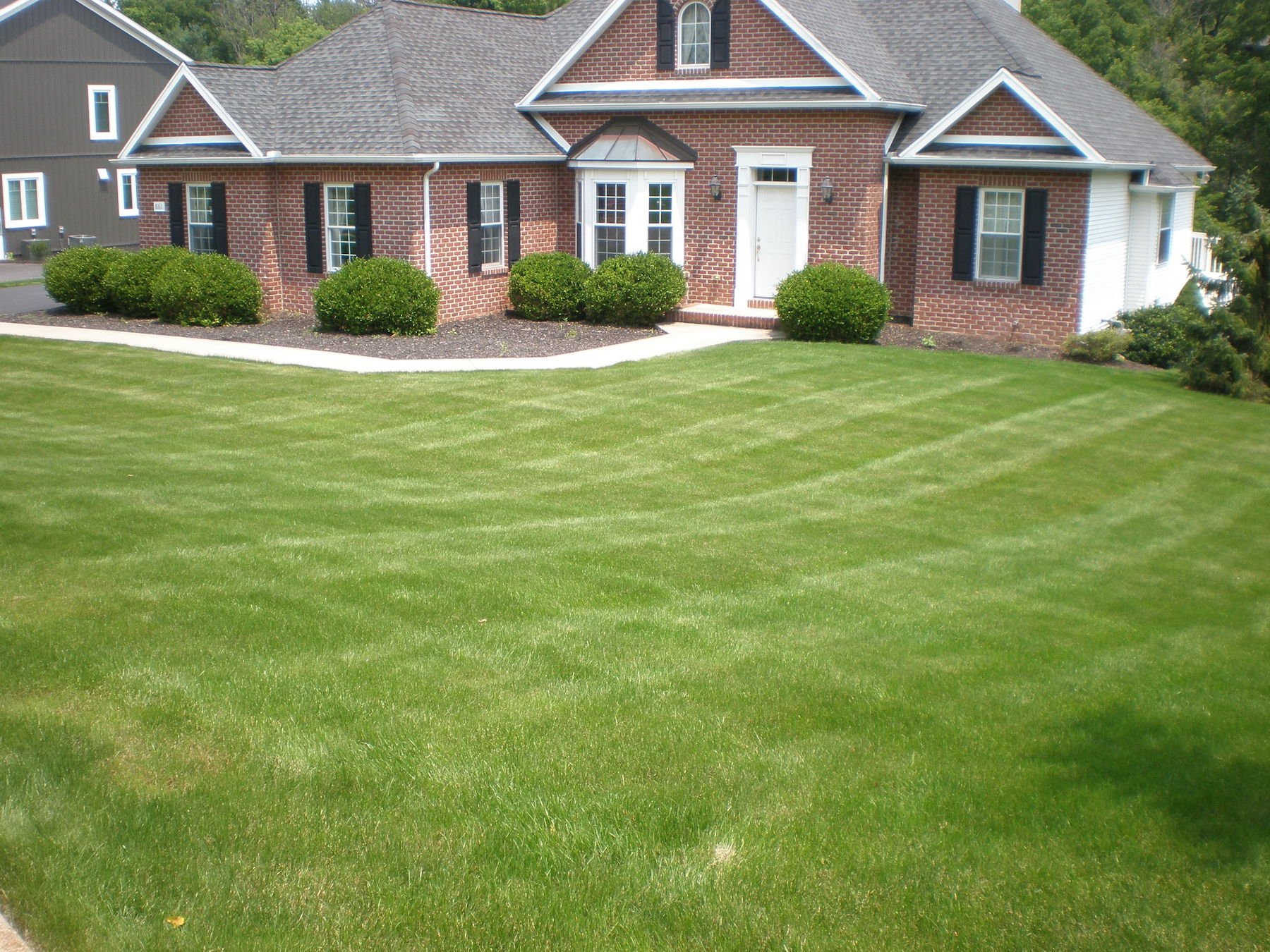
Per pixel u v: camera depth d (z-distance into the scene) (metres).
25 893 5.17
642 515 11.78
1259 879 5.48
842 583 9.84
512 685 7.35
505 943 4.95
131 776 6.14
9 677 7.23
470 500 12.09
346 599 8.76
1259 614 9.98
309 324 23.42
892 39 26.52
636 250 25.75
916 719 7.08
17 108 38.59
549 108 25.95
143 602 8.55
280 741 6.53
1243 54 44.81
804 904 5.22
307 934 4.98
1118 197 23.42
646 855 5.57
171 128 25.45
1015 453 15.36
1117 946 4.99
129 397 16.70
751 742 6.69
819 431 15.78
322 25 75.19
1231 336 20.55
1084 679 7.91
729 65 24.34
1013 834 5.81
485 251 25.09
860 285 22.16
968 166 22.77
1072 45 51.81
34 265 37.25
